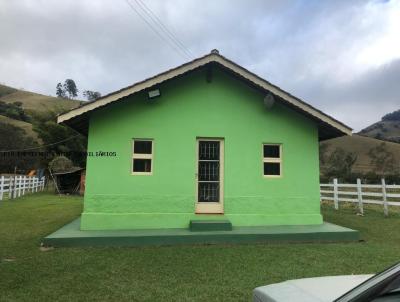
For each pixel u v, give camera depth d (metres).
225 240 8.35
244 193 9.65
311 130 10.09
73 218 12.34
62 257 7.01
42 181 30.39
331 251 7.61
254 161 9.77
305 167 9.95
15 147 47.50
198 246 8.05
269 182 9.77
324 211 14.97
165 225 9.20
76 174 25.59
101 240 8.01
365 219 12.53
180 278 5.78
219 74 9.83
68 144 33.00
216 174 9.72
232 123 9.76
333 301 2.37
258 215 9.59
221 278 5.77
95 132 9.17
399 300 2.06
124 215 9.05
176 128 9.51
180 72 9.01
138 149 9.43
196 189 9.50
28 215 13.12
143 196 9.21
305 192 9.88
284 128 9.97
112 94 8.77
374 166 52.81
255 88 9.87
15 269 6.23
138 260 6.81
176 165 9.42
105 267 6.36
